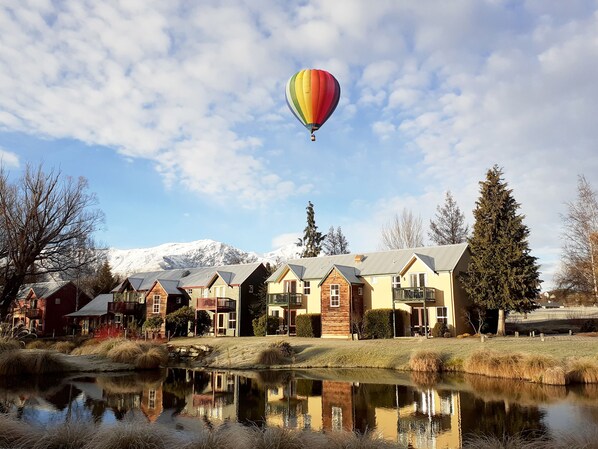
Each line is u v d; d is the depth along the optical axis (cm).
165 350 3284
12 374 2511
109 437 987
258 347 3275
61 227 4222
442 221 5928
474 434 1298
